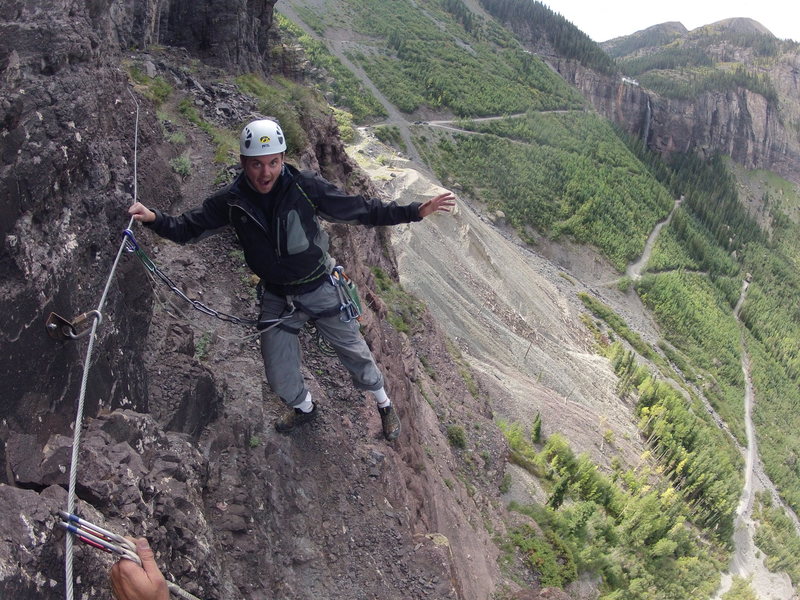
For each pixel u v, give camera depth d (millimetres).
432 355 35062
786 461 94375
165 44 26531
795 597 64062
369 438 12773
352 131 110438
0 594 4129
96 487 5977
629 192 150375
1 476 5258
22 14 6465
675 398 74688
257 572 8570
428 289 60188
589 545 33344
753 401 108188
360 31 179875
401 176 80812
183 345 10086
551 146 154625
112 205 7910
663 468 62938
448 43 188625
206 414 9719
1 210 5555
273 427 10766
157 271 7266
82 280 7086
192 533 7148
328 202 6809
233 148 17250
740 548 67188
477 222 85375
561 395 62656
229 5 27000
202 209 6945
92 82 7504
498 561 21641
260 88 25516
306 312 7586
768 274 167375
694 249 147500
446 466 22938
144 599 3953
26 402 5797
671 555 48844
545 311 79688
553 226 126000
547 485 38000
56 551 4848
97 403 7172
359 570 10312
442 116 151625
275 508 9797
